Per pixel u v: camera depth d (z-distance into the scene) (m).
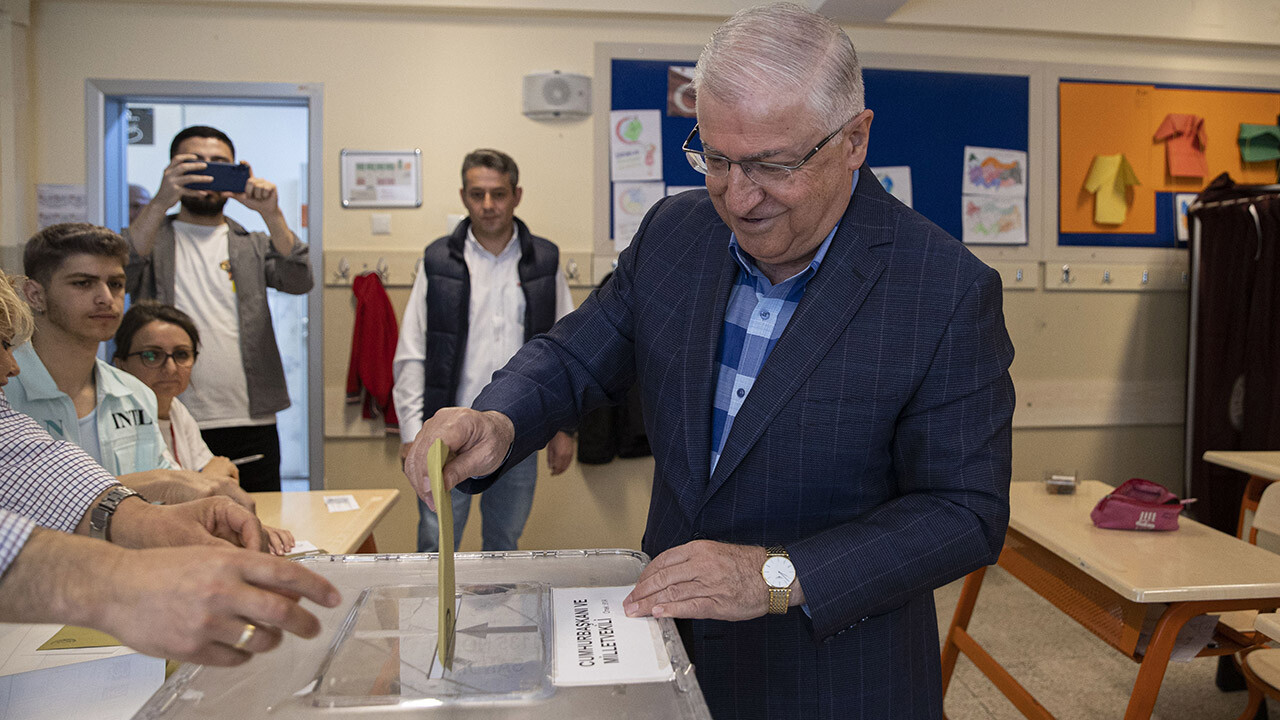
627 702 0.68
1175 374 3.85
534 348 1.22
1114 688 2.51
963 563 0.98
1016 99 3.66
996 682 2.15
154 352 2.01
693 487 1.09
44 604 0.62
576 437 3.48
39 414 1.62
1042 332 3.76
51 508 1.05
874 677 1.08
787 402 1.02
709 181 0.96
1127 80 3.72
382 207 3.38
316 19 3.32
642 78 3.46
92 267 1.62
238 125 4.37
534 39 3.41
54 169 3.25
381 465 3.43
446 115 3.39
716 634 1.08
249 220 4.48
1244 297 3.49
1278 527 2.12
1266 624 1.46
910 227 1.05
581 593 0.90
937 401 1.01
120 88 3.26
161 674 0.94
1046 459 3.82
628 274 1.25
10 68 3.12
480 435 0.97
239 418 2.89
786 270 1.09
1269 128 3.79
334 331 3.39
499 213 2.78
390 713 0.65
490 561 1.00
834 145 0.91
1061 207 3.72
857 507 1.07
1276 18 3.75
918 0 3.50
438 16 3.37
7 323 1.05
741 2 3.40
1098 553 1.84
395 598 0.87
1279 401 3.46
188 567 0.61
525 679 0.70
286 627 0.61
